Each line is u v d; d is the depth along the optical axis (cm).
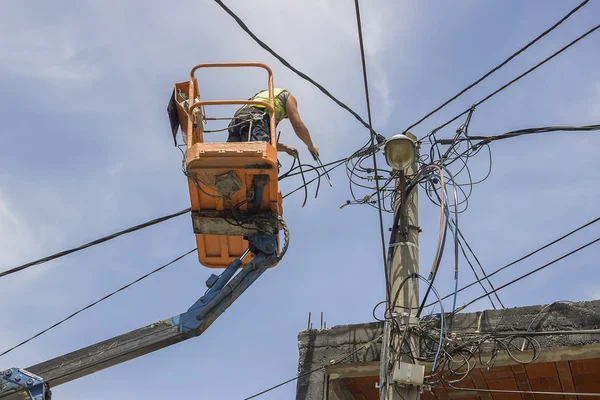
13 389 657
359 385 859
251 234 775
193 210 784
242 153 723
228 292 711
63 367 671
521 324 782
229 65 812
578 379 807
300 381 838
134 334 685
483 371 806
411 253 751
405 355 692
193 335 688
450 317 802
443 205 693
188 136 761
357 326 851
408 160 697
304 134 839
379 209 651
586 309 771
